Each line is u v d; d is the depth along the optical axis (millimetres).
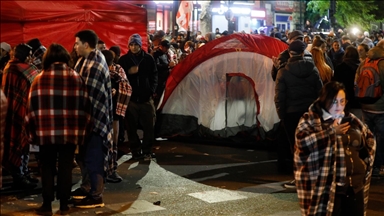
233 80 10586
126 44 10648
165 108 10945
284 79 7473
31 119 5984
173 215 6352
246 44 10367
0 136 4160
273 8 41750
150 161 9297
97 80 6180
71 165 6199
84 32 6246
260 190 7512
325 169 4438
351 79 8328
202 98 10734
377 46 8062
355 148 4602
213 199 7051
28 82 6934
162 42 11430
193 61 10648
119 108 8125
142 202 6855
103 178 6492
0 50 8461
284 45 10250
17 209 6426
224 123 10680
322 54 8375
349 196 4645
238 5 36000
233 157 9656
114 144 7922
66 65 6078
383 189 7566
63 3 9969
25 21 9633
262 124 10266
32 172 8289
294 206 6754
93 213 6324
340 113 4504
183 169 8734
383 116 8102
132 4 11047
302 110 7398
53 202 6793
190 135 10891
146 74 9164
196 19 30781
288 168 8570
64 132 5965
